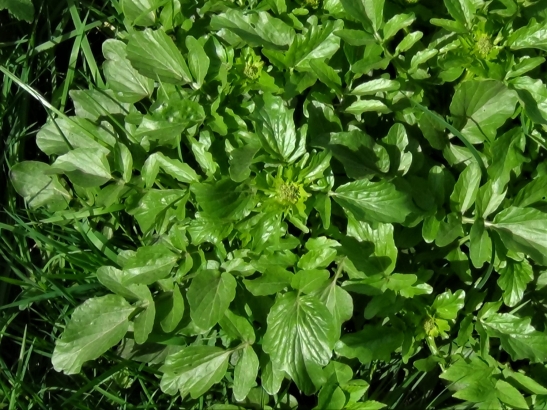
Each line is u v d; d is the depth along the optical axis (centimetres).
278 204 36
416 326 38
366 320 40
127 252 40
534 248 37
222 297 36
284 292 39
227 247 40
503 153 38
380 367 41
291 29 40
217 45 40
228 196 36
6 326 41
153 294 41
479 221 37
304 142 36
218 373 38
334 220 39
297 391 41
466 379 37
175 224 38
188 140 40
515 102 39
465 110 39
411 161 37
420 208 37
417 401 41
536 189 38
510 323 37
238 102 40
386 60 39
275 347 36
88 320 39
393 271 39
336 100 41
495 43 39
